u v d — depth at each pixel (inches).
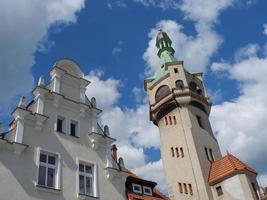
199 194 1785.2
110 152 1015.6
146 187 1158.3
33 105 942.4
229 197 1697.8
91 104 1069.1
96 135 1001.5
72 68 1092.5
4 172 761.6
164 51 2691.9
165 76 2330.2
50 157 879.7
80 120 1010.1
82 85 1075.3
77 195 858.1
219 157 2044.8
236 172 1732.3
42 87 947.3
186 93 2174.0
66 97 1009.5
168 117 2213.3
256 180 1750.7
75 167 903.1
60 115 965.2
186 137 2036.2
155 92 2329.0
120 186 977.5
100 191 916.0
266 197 1633.9
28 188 779.4
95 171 942.4
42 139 879.7
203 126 2156.7
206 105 2262.6
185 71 2341.3
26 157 819.4
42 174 834.8
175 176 1945.1
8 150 798.5
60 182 845.8
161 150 2130.9
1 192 733.9
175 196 1865.2
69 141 938.1
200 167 1876.2
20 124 853.8
